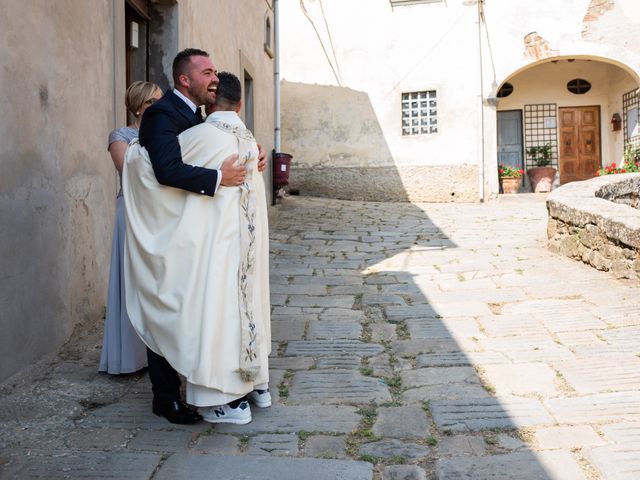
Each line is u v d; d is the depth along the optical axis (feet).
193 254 8.78
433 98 48.16
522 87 53.78
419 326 14.84
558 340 13.33
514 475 7.89
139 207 9.17
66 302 13.08
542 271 19.81
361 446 8.82
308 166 49.47
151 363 9.64
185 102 9.41
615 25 44.98
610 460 8.10
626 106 49.85
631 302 15.69
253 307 9.20
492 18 46.73
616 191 26.68
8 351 10.89
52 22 12.59
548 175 50.90
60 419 9.64
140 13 19.63
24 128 11.44
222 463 8.28
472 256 22.95
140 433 9.20
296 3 49.55
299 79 49.67
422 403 10.36
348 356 12.87
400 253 24.22
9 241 10.90
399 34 48.19
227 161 8.95
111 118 15.66
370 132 48.73
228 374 8.93
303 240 27.43
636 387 10.60
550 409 9.87
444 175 47.47
